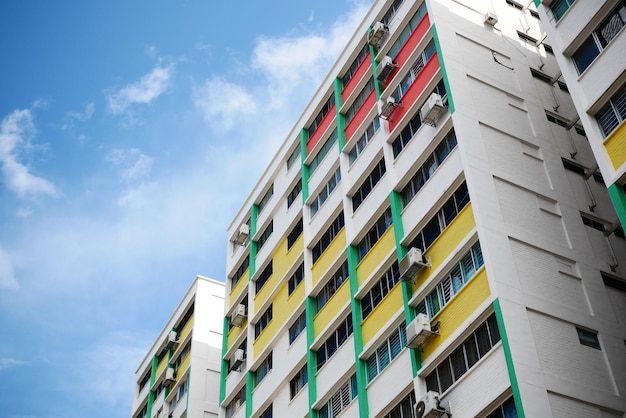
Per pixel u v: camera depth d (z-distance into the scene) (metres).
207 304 46.84
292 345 33.09
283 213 38.44
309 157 36.84
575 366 20.86
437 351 23.05
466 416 21.23
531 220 23.84
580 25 22.73
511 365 19.97
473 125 25.58
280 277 36.44
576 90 22.20
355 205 31.58
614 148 20.70
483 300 22.11
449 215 25.12
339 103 35.44
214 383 44.00
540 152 26.22
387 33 32.50
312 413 29.47
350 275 29.64
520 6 32.16
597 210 25.61
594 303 22.73
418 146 27.77
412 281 25.58
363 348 27.56
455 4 30.06
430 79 28.30
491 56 28.98
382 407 25.39
